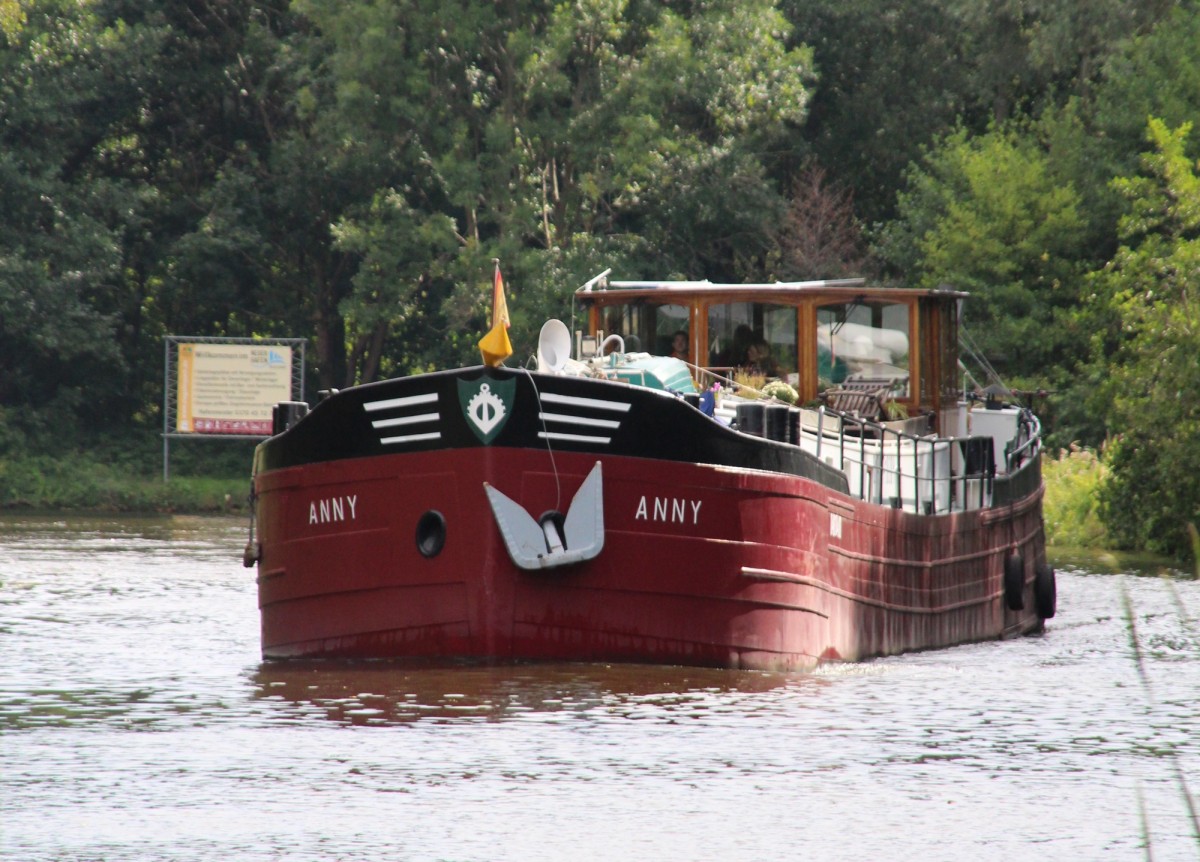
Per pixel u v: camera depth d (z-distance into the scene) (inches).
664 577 2130.9
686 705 1955.0
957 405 3048.7
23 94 7544.3
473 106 7504.9
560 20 7263.8
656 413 2105.1
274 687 2066.9
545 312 7106.3
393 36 7253.9
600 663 2146.9
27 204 7529.5
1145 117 6771.7
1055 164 7027.6
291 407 2368.4
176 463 7770.7
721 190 7470.5
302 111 7568.9
